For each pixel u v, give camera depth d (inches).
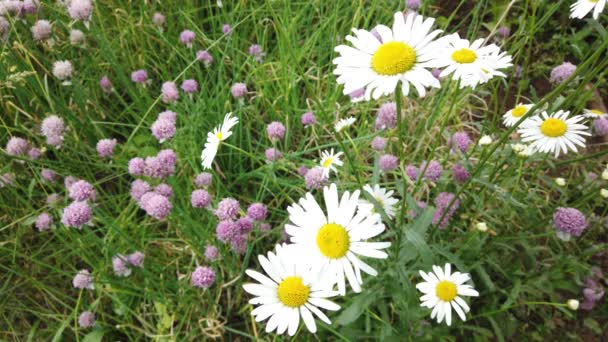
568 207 12.9
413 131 17.6
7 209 16.1
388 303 12.5
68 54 19.1
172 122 14.0
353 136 17.9
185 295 13.7
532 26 14.5
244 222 12.3
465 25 21.5
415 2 16.7
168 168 12.8
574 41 18.9
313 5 19.7
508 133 9.5
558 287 12.7
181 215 13.4
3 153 14.2
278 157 15.1
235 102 18.4
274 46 21.1
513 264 13.0
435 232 11.5
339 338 12.3
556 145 11.4
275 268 9.5
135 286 13.4
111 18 20.6
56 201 14.7
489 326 12.8
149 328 14.2
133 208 16.4
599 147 16.7
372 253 8.4
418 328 10.9
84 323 13.4
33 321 15.1
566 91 17.5
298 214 9.0
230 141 16.8
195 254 14.0
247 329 13.8
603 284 13.9
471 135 17.9
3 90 17.4
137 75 17.1
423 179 13.0
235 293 14.3
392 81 7.8
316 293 9.3
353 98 14.1
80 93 16.5
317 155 17.6
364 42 8.3
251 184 17.2
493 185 11.1
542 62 19.3
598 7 9.4
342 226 8.6
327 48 19.9
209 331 13.7
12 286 15.4
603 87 18.7
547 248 12.5
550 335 13.3
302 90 19.5
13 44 17.3
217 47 18.7
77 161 15.7
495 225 13.4
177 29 20.8
